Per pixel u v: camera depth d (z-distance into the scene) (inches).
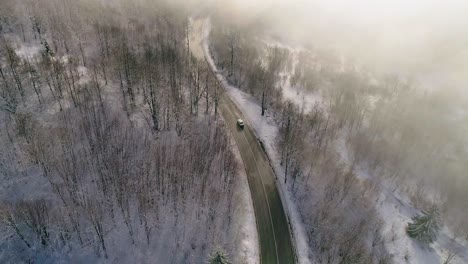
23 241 2267.5
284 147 3380.9
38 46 3769.7
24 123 2861.7
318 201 2952.8
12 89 3090.6
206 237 2517.2
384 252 2679.6
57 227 2349.9
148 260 2340.1
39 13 4183.1
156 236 2454.5
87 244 2329.0
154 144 3083.2
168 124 3245.6
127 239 2396.7
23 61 3430.1
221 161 3110.2
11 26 3868.1
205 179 2883.9
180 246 2434.8
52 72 3376.0
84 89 3316.9
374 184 3346.5
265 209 2815.0
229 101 4030.5
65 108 3127.5
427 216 2819.9
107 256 2311.8
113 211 2508.6
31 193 2476.6
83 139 2923.2
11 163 2605.8
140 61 3890.3
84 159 2775.6
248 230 2628.0
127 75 3437.5
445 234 3083.2
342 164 3454.7
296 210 2856.8
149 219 2524.6
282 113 3966.5
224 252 2228.1
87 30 4259.4
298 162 3257.9
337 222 2792.8
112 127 3105.3
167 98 3506.4
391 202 3216.0
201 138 3314.5
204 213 2652.6
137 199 2613.2
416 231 2832.2
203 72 4367.6
